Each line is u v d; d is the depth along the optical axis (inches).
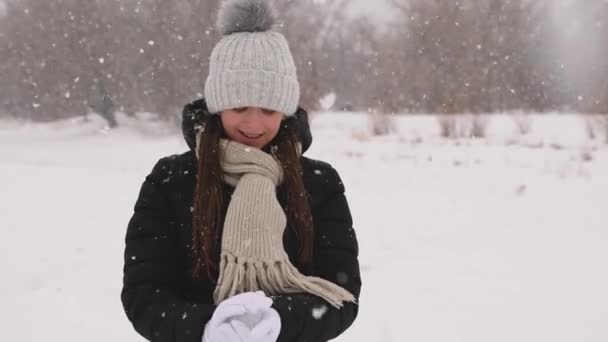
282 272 58.7
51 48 1251.2
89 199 367.2
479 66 1069.8
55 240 259.0
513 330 155.2
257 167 61.5
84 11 1185.4
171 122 993.5
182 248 63.4
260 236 58.4
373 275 204.2
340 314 60.0
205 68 1011.9
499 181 404.8
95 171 519.8
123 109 1154.7
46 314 167.8
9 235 268.7
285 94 61.9
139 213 63.5
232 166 62.2
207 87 63.5
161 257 62.0
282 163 63.6
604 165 451.2
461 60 1024.2
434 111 925.8
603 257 221.5
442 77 1024.9
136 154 711.1
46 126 1210.0
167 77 1020.5
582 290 185.2
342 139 699.4
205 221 60.6
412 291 185.9
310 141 69.1
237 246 58.3
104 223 294.7
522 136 663.1
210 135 62.4
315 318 56.9
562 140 615.8
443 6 1104.2
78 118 1266.0
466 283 193.2
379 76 1124.5
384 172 465.4
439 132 726.5
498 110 1106.7
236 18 64.2
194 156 65.8
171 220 63.9
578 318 162.2
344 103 1299.2
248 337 51.1
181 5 1042.1
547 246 239.9
